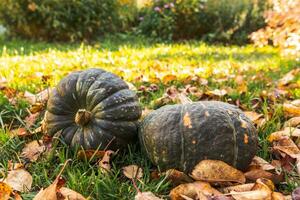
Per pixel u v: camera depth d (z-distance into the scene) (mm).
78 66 2299
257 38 3602
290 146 1108
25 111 1407
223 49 3432
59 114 1070
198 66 2402
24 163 1076
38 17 4145
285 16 3316
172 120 966
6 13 4230
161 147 961
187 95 1575
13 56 2887
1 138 1180
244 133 964
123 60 2572
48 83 1765
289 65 2590
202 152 942
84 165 1023
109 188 916
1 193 848
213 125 948
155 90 1721
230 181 925
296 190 807
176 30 4219
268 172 948
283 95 1680
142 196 836
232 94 1608
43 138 1122
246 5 4117
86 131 1045
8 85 1738
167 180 958
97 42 4020
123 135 1041
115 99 1038
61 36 4195
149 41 4074
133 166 1010
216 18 4164
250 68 2418
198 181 907
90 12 4160
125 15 4465
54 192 825
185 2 4176
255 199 825
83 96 1048
